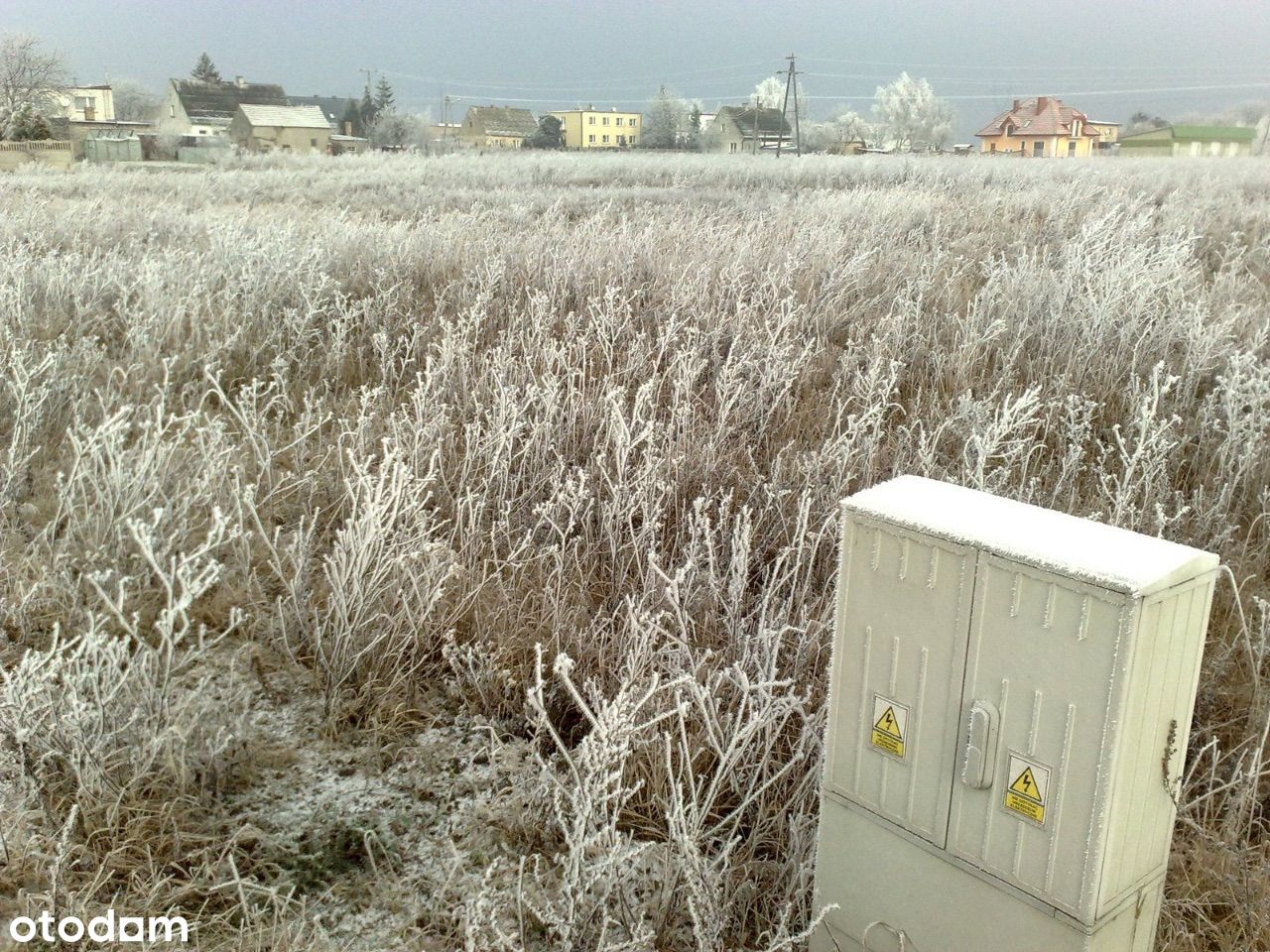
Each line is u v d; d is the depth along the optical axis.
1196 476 5.23
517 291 8.05
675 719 3.13
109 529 3.77
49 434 5.04
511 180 25.28
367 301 7.00
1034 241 10.97
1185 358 6.21
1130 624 1.66
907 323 6.96
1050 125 91.88
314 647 3.53
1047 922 1.87
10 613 3.43
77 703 2.64
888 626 2.04
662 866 2.77
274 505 4.51
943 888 2.03
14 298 6.50
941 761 1.98
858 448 4.84
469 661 3.33
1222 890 2.62
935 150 84.19
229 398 6.03
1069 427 5.20
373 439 5.06
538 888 2.67
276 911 2.39
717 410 5.53
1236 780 2.85
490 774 3.07
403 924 2.55
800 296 7.89
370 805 2.94
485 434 4.91
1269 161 31.39
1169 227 11.40
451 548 4.17
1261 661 3.41
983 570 1.86
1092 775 1.75
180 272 7.46
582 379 5.53
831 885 2.26
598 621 3.76
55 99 57.47
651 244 8.93
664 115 97.00
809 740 2.95
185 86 77.81
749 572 4.21
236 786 2.96
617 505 4.12
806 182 23.31
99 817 2.65
